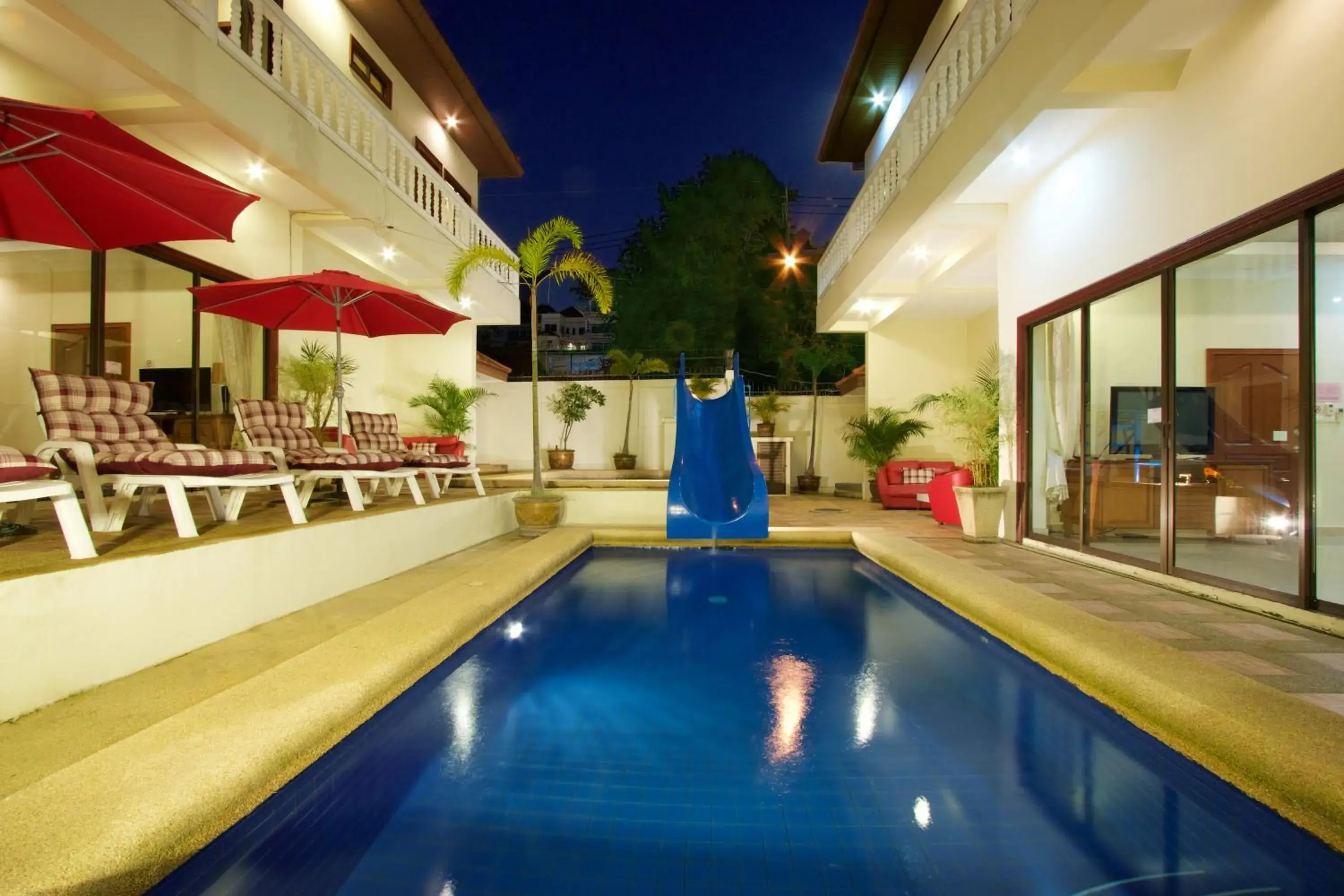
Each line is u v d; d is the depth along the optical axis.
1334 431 3.46
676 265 19.89
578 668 3.34
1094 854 1.81
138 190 3.43
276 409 5.74
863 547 6.74
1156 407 4.71
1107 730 2.61
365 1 8.78
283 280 5.08
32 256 5.21
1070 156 5.38
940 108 6.26
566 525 7.98
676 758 2.36
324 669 2.60
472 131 12.32
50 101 4.49
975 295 9.09
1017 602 3.80
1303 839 1.83
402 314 6.38
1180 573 4.31
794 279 19.77
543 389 13.56
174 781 1.73
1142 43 4.02
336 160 6.22
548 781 2.20
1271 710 2.17
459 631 3.44
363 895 1.63
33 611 2.26
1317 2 3.24
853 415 12.88
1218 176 3.88
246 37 5.19
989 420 7.12
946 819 1.98
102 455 3.45
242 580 3.31
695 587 5.31
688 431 8.23
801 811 2.02
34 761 1.92
